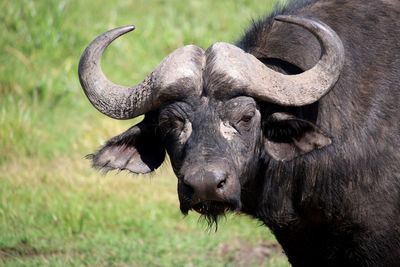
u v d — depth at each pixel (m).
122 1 51.69
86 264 30.67
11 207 34.34
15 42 47.09
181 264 31.06
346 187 24.30
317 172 24.30
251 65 22.88
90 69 23.92
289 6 25.66
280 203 24.89
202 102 22.55
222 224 34.03
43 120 41.47
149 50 46.97
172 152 22.89
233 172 21.92
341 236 24.95
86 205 34.84
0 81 43.97
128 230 33.62
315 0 25.64
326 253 25.47
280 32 24.78
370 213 24.41
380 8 25.12
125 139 24.09
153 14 50.56
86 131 40.19
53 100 43.00
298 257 26.19
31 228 33.28
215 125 22.39
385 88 24.28
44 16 48.88
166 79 22.72
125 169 24.20
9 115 40.97
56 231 33.19
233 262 31.59
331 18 24.88
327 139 23.08
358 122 24.12
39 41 46.97
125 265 30.91
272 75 23.00
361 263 25.00
